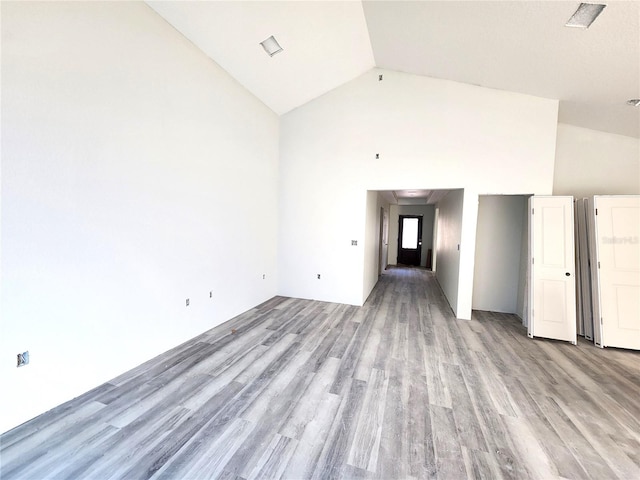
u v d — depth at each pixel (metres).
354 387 2.47
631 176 4.14
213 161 3.65
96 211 2.32
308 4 3.04
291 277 5.44
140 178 2.69
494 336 3.72
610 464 1.70
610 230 3.51
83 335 2.27
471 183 4.25
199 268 3.50
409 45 3.66
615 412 2.21
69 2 2.05
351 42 3.83
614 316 3.44
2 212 1.78
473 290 4.97
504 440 1.88
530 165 3.99
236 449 1.76
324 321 4.15
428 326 4.04
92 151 2.27
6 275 1.81
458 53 3.49
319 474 1.59
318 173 5.11
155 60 2.77
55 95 2.01
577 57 2.87
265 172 4.92
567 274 3.62
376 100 4.68
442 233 6.80
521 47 2.99
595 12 2.29
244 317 4.24
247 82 4.12
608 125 4.00
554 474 1.62
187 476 1.56
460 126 4.27
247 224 4.46
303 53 3.80
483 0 2.51
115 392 2.32
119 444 1.78
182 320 3.28
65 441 1.79
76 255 2.19
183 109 3.14
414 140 4.51
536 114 3.93
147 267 2.81
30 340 1.94
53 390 2.09
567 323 3.58
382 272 8.73
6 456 1.66
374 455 1.74
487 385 2.55
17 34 1.79
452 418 2.09
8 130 1.78
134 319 2.70
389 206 10.02
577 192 4.32
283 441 1.83
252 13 3.00
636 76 2.87
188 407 2.16
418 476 1.59
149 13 2.68
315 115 5.06
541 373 2.79
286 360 2.94
